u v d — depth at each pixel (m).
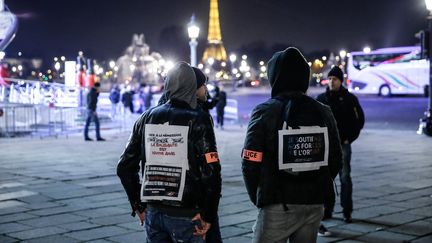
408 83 53.06
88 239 7.52
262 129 4.39
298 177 4.35
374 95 60.31
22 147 19.22
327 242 7.33
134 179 4.57
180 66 4.45
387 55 54.44
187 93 4.44
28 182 11.99
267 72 4.70
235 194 10.46
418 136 21.94
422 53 21.73
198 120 4.32
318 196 4.39
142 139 4.46
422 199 9.99
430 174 12.73
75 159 15.88
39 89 27.77
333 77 8.05
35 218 8.71
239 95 71.56
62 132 24.39
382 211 9.06
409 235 7.65
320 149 4.43
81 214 8.95
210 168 4.26
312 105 4.51
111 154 17.03
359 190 10.84
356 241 7.38
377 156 16.03
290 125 4.37
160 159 4.33
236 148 18.67
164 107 4.45
